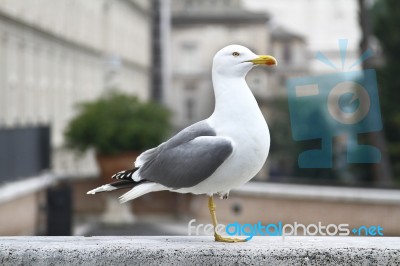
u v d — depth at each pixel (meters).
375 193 16.58
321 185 17.33
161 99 73.56
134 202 24.19
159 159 5.99
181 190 6.05
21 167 18.66
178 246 5.75
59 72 38.47
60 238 6.22
